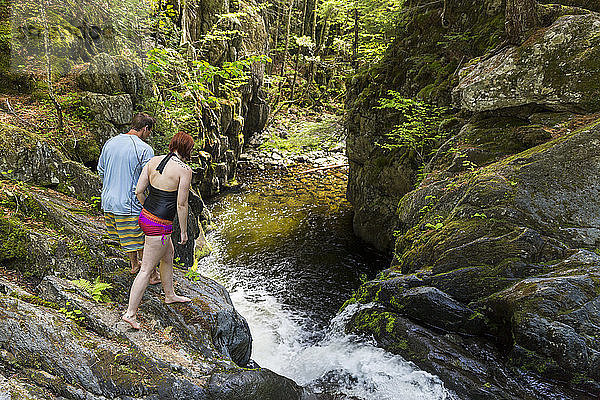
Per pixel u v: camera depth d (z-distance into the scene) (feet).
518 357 14.74
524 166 20.08
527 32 24.93
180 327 13.94
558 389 13.80
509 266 16.85
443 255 18.61
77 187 20.70
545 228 18.07
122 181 13.69
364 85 39.68
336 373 17.17
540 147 20.81
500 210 18.84
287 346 23.12
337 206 45.85
